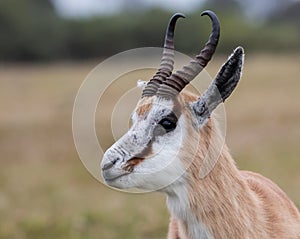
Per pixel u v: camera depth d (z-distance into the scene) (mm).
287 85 29812
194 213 5531
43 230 10344
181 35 42594
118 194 12633
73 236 10070
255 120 21047
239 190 5711
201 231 5559
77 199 12445
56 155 16703
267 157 15641
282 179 13203
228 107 23781
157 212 11031
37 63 53438
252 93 27516
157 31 54156
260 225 5797
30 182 13961
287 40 56812
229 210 5562
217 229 5531
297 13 73062
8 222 10742
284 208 6277
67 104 25109
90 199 12430
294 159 15352
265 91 28078
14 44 54250
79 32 55188
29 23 55156
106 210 11352
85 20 56375
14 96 29125
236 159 15453
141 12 57938
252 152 16328
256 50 55188
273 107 23562
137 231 10242
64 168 15320
